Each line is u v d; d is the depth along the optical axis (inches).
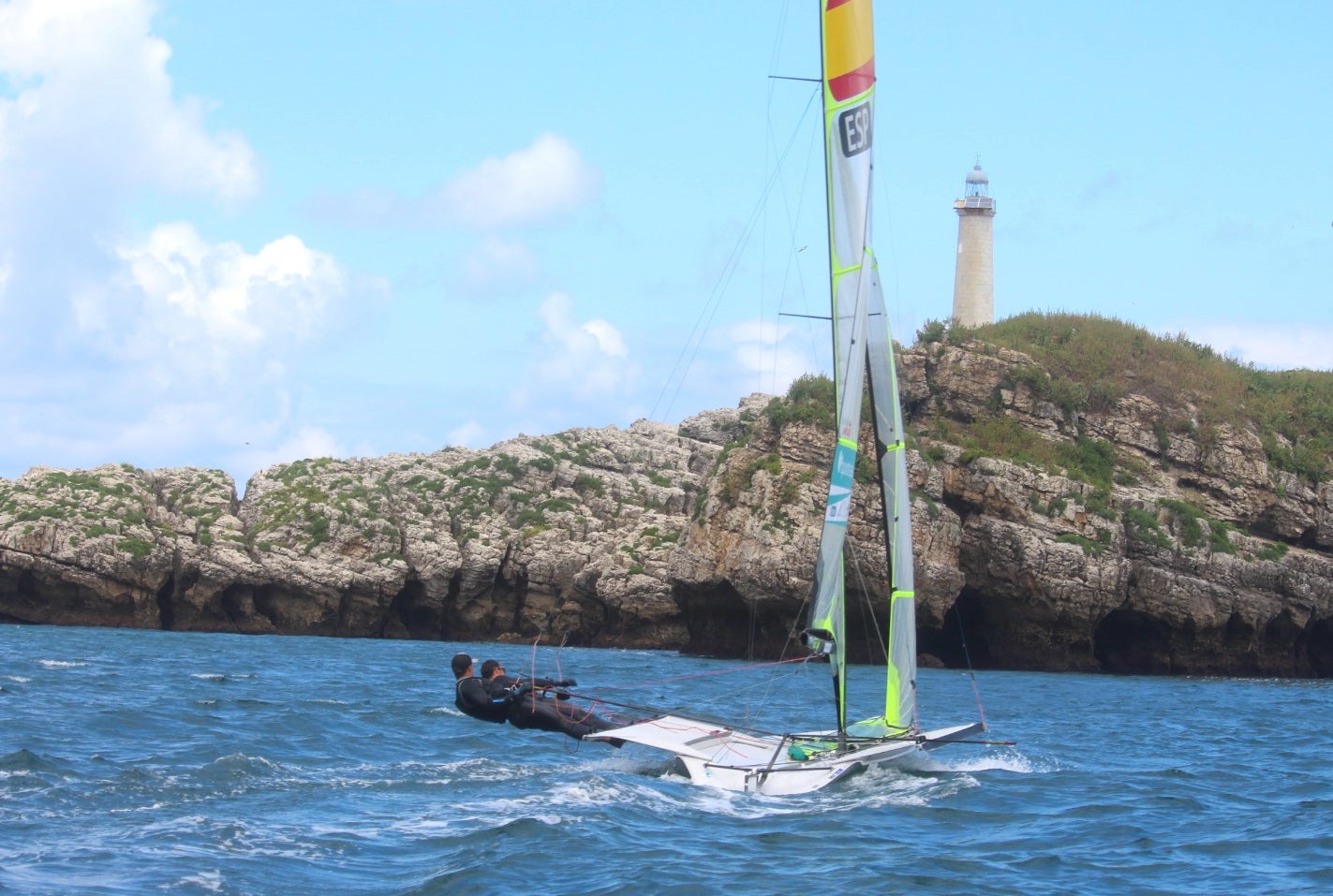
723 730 1312.7
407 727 1648.6
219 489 5393.7
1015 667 3462.1
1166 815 1128.8
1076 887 879.7
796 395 3779.5
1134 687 2807.6
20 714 1581.0
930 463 3486.7
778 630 3580.2
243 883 841.5
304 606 4867.1
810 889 857.5
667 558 4500.5
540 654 3718.0
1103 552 3368.6
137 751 1344.7
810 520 3452.3
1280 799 1234.6
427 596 4982.8
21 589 4606.3
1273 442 3796.8
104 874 850.8
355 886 851.4
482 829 1003.9
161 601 4857.3
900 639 1326.3
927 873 906.1
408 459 6043.3
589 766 1317.7
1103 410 3796.8
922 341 3988.7
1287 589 3484.3
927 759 1358.3
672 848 958.4
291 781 1184.2
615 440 6171.3
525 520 5324.8
